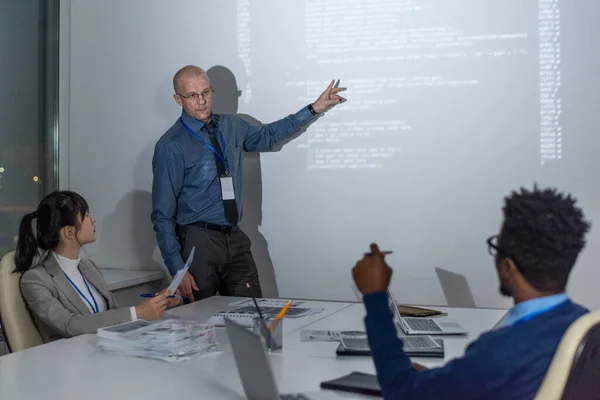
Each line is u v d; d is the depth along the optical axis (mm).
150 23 4133
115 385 1585
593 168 3441
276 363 1777
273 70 3893
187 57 4062
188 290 3414
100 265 4316
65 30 4305
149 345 1859
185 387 1564
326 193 3834
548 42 3477
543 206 1171
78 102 4320
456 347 1954
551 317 1158
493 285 3600
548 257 1152
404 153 3701
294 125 3545
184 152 3424
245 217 3973
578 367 1109
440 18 3613
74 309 2359
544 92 3492
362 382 1532
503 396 1123
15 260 2328
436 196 3664
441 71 3627
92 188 4316
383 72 3709
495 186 3578
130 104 4207
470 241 3625
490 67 3557
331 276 3842
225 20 3971
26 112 4109
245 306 2713
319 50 3809
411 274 3717
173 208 3449
